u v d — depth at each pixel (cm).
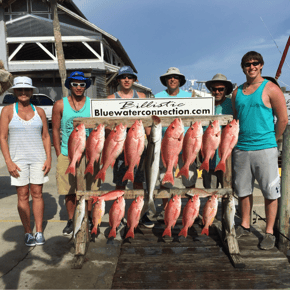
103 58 1616
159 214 381
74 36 1571
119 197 275
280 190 295
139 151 256
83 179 286
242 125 291
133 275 245
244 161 292
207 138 267
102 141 262
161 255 279
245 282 234
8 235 335
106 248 297
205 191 284
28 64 1580
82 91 319
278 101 276
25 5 1559
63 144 330
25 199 308
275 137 298
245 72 284
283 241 295
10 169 294
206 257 274
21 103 303
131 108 306
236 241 278
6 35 1567
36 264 269
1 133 295
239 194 301
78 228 269
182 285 230
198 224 351
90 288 232
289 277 241
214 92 345
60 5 1496
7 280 243
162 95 379
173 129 255
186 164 264
